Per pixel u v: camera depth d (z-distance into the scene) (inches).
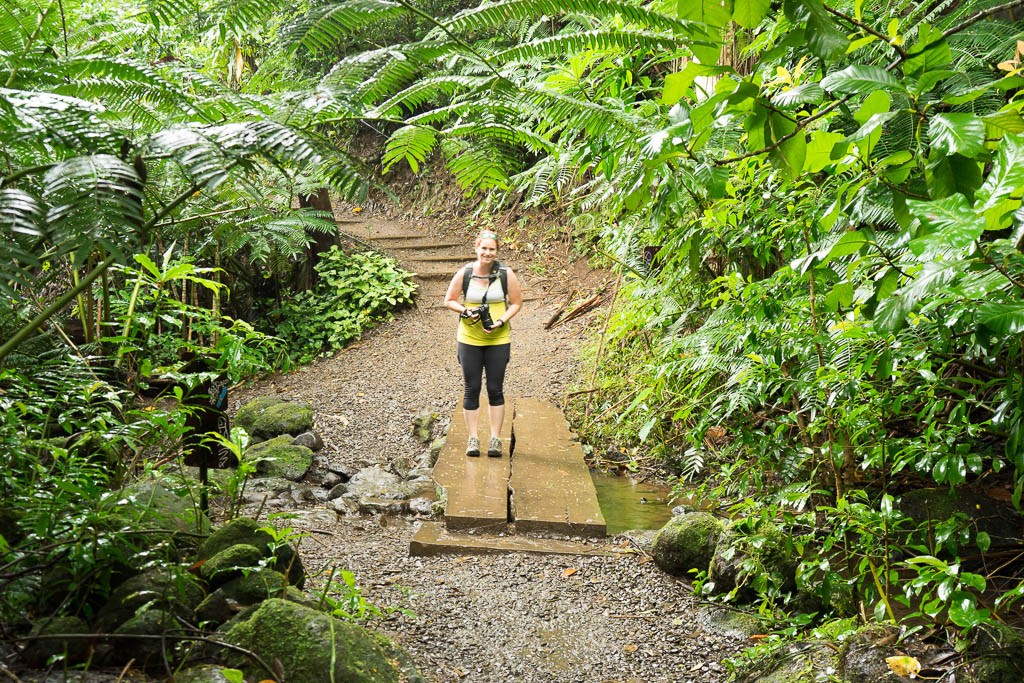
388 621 149.3
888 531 129.8
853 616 135.1
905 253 90.4
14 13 118.9
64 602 117.2
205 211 158.9
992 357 109.0
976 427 120.8
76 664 106.0
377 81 83.2
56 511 120.9
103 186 72.1
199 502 159.3
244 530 136.2
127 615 115.6
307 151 71.8
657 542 176.7
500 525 199.3
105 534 118.3
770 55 58.1
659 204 82.0
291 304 418.6
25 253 74.9
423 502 222.4
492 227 514.6
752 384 164.2
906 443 132.7
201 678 97.5
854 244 81.2
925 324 118.9
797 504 147.9
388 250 498.9
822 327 139.7
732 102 57.5
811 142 61.9
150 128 95.8
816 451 170.7
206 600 119.9
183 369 162.2
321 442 281.4
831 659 115.3
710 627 150.1
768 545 154.9
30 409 130.4
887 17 135.5
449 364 374.0
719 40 60.3
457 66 117.2
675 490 222.2
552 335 382.9
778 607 152.2
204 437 169.8
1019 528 168.9
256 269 433.4
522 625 152.3
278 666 104.7
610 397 298.8
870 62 140.2
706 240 165.5
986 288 74.6
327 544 189.6
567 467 240.2
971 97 60.0
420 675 121.5
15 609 112.1
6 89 72.2
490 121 93.8
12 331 131.9
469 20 82.2
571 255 454.6
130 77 83.7
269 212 171.3
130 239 78.1
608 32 82.9
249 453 252.8
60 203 74.2
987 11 97.4
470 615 155.6
